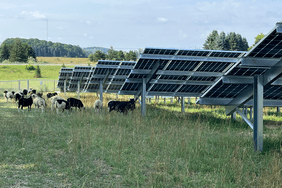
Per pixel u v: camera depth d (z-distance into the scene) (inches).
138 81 644.7
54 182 236.8
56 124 516.1
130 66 815.1
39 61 6136.8
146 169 282.4
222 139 400.8
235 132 486.0
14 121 516.7
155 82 622.8
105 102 979.3
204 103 433.1
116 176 260.7
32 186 224.7
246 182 244.2
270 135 442.6
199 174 267.7
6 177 239.1
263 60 344.2
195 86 634.2
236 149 327.6
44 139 388.5
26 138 392.5
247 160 311.1
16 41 6456.7
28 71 3759.8
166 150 341.1
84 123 515.2
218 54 587.8
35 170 264.1
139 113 634.8
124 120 540.7
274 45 326.0
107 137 389.7
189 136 409.1
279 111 844.0
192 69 609.0
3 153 306.0
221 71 622.2
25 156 304.5
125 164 289.9
